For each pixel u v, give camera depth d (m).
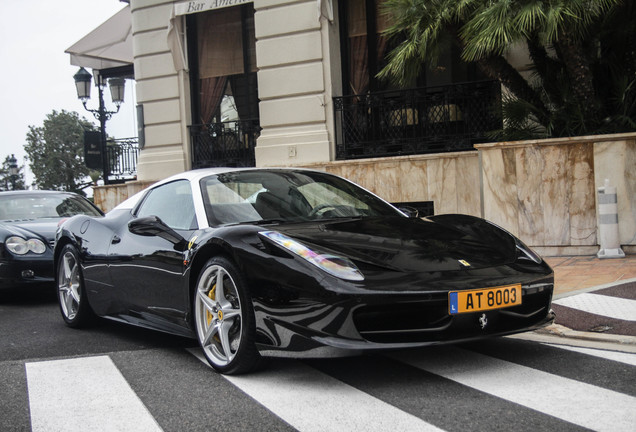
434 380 3.25
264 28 11.31
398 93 10.66
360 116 10.87
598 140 7.30
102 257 4.81
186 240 3.92
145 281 4.30
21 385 3.55
